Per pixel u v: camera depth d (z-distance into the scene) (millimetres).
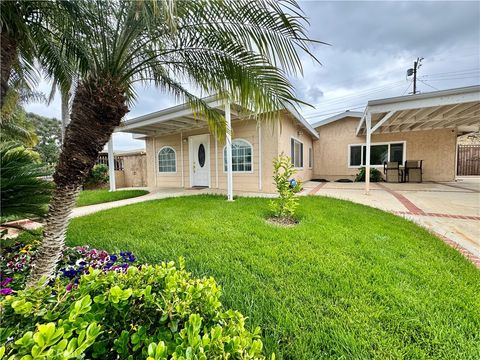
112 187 8984
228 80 2324
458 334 1416
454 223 3957
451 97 5547
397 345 1348
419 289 1901
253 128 7805
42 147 13562
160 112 7367
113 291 942
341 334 1418
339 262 2393
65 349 694
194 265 2365
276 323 1532
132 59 2088
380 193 7453
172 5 1555
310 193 7609
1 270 1875
